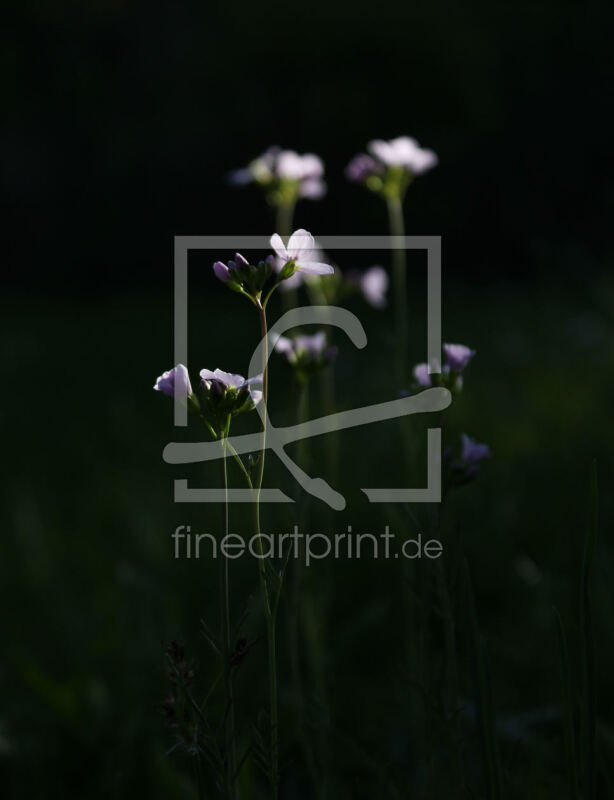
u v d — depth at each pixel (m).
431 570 1.66
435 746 1.81
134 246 19.62
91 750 2.20
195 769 1.33
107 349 10.48
